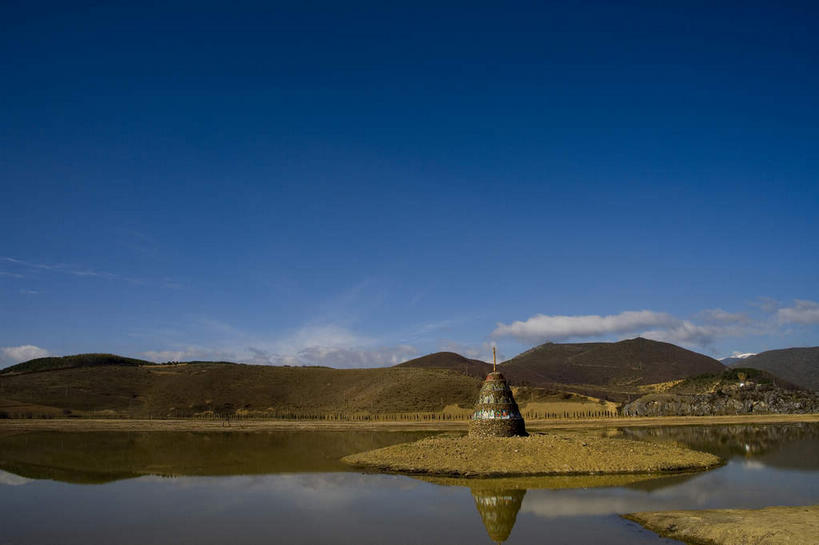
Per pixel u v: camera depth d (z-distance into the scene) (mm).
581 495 40094
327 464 56594
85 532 32688
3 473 53281
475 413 57844
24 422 121812
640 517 33812
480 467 48406
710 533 29703
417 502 38875
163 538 31312
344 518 34969
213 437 89188
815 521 30062
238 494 42406
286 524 33781
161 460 61438
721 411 135500
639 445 55750
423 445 56844
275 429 104188
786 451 64500
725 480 45250
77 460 62156
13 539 31594
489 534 31234
